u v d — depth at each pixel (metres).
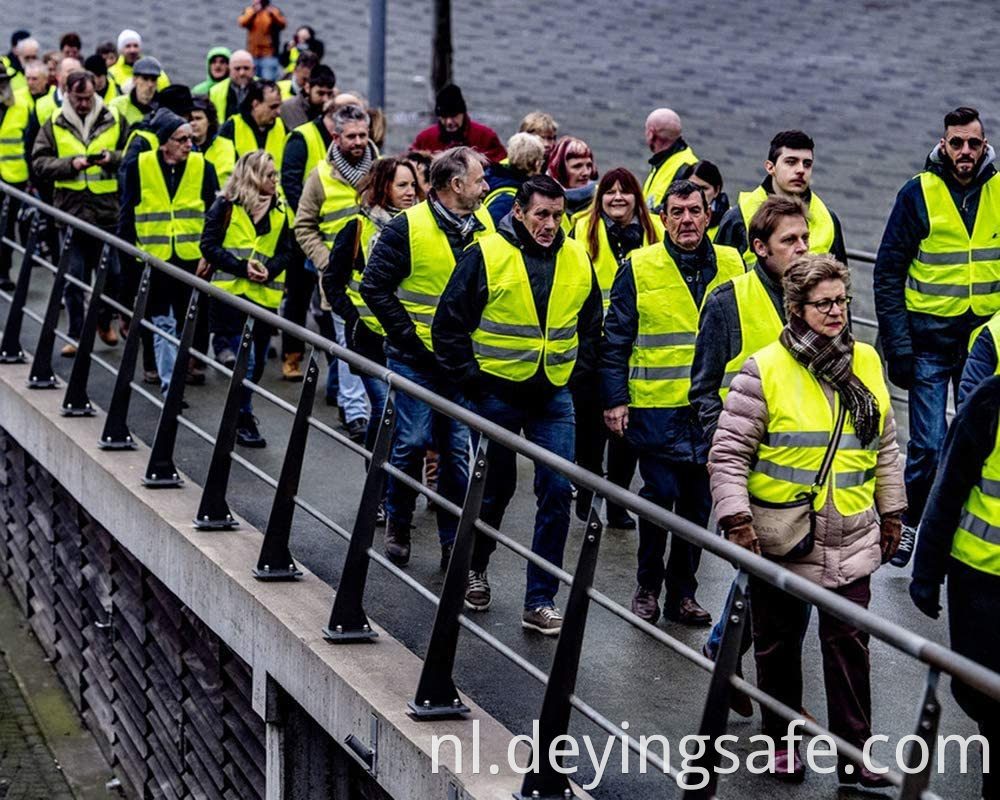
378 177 20.84
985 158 19.09
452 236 18.52
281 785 17.66
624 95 57.72
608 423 17.52
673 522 11.60
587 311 17.16
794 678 14.12
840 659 13.80
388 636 16.61
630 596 19.08
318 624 16.83
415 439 19.06
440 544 20.06
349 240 20.86
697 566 18.64
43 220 37.34
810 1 73.44
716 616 18.28
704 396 15.45
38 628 28.81
